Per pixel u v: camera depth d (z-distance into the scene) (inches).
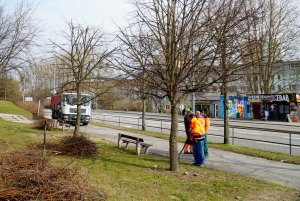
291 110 1581.0
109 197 252.7
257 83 1756.9
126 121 1331.2
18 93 2074.3
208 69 325.7
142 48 342.6
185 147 516.1
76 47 576.1
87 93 794.8
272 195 292.5
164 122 1283.2
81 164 362.9
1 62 532.7
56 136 613.3
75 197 218.7
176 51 331.0
